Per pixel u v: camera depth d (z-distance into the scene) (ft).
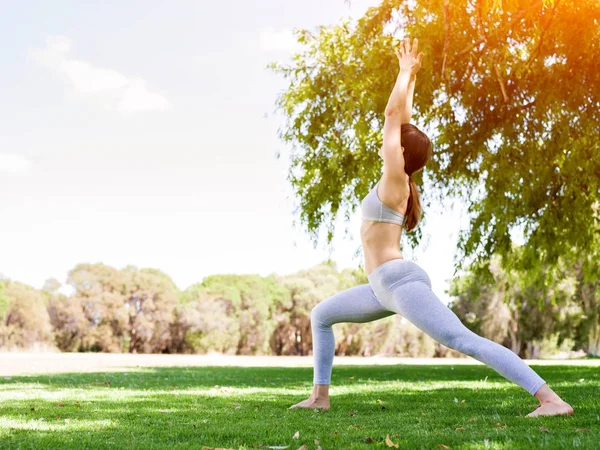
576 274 100.42
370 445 8.69
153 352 197.47
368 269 12.45
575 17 28.22
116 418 12.39
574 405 13.73
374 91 32.27
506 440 8.75
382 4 33.04
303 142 36.55
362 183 33.32
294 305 207.62
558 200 34.86
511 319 126.21
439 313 11.53
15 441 9.20
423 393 19.63
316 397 14.20
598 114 30.86
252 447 8.84
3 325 173.58
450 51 30.17
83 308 191.11
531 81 31.50
